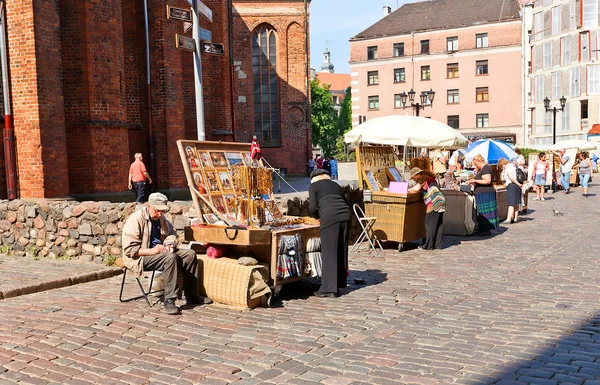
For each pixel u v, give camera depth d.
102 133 16.80
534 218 17.88
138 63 20.69
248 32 42.66
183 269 7.64
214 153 8.58
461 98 67.31
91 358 5.50
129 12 20.44
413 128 12.69
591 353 5.43
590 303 7.39
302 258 8.20
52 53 15.20
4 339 6.10
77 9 16.36
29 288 8.44
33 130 14.78
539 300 7.61
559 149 31.59
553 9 57.69
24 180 14.97
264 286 7.43
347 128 93.25
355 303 7.64
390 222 12.01
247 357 5.48
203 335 6.23
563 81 56.53
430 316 6.89
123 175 17.45
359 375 4.96
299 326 6.55
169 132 20.70
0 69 15.01
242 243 7.48
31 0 14.44
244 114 42.81
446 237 14.05
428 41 68.44
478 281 8.87
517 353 5.47
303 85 43.81
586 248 11.84
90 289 8.74
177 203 10.11
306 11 43.28
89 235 10.54
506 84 65.25
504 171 17.94
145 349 5.77
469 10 68.44
